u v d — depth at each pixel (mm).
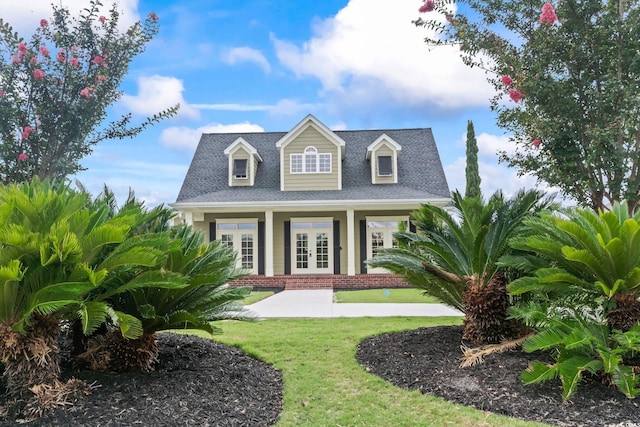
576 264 5355
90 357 5020
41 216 4242
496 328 6336
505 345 5789
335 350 6582
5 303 3799
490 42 7434
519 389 4648
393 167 20688
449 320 9297
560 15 7289
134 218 4566
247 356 6352
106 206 4984
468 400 4531
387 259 7109
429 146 22609
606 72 7277
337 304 12555
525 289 5457
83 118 8172
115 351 5012
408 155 22188
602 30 7000
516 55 7406
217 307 5715
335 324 8836
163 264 4801
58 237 3861
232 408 4305
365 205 18500
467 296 6586
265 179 21219
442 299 7582
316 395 4859
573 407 4211
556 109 7109
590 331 4938
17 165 8047
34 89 8062
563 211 5898
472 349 5789
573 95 7340
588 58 7156
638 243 4766
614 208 6195
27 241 3713
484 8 7559
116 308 5051
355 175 21219
